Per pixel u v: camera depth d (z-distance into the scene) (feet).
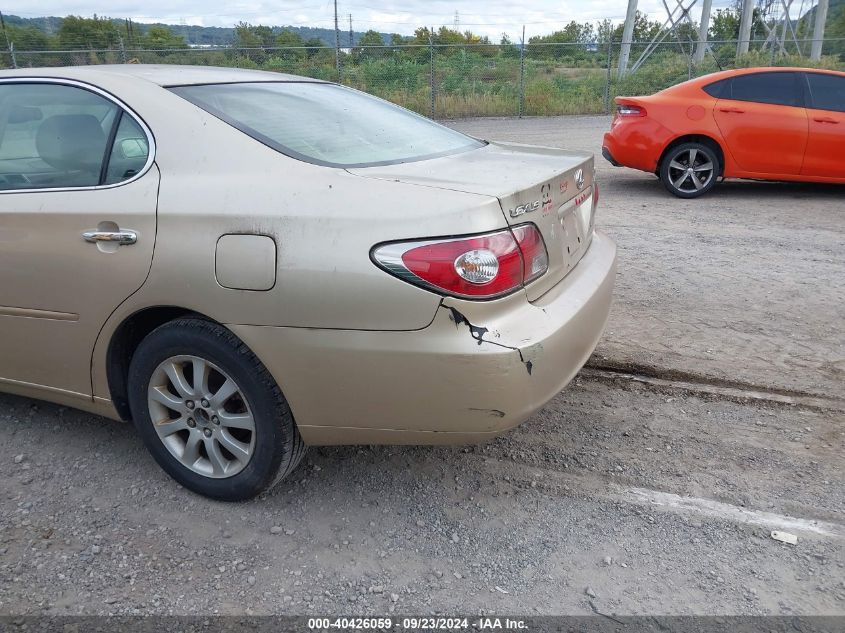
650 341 14.10
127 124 9.16
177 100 9.14
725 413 11.41
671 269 18.65
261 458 8.66
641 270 18.61
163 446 9.37
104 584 7.79
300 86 11.02
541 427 11.10
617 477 9.78
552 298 8.61
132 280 8.61
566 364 8.43
